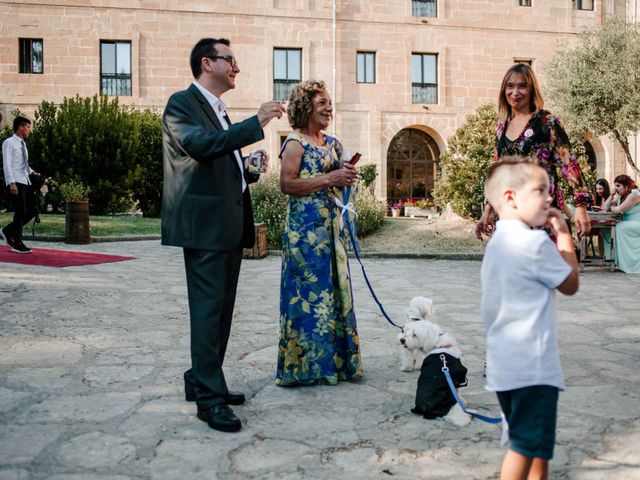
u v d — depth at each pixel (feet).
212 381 10.32
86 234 39.60
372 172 74.95
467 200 46.26
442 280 28.32
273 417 10.58
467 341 16.38
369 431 9.93
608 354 14.90
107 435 9.63
